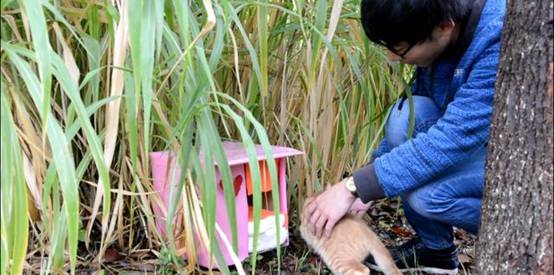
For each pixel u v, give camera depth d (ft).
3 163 3.22
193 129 4.55
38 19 3.50
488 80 4.35
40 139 4.66
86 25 4.92
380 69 6.30
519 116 3.41
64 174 3.60
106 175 3.85
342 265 4.90
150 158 5.00
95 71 4.22
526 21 3.32
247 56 5.51
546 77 3.24
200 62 4.43
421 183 4.57
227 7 4.32
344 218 5.17
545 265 3.35
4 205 3.26
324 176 6.17
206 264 5.02
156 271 5.09
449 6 4.31
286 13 5.47
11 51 3.62
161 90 4.80
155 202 5.00
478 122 4.36
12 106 4.61
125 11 4.13
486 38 4.39
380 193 4.62
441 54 4.72
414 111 5.06
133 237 5.51
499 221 3.59
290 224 6.12
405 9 4.23
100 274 4.89
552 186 3.28
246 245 5.09
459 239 6.56
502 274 3.59
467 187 4.77
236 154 5.03
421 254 5.55
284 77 5.65
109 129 4.38
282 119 5.68
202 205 4.58
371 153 6.18
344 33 6.08
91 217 4.94
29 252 5.17
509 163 3.50
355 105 6.30
